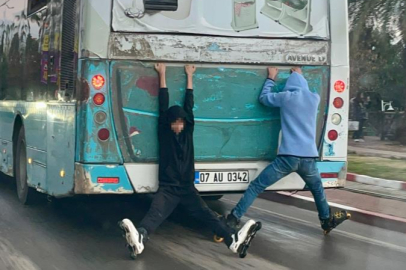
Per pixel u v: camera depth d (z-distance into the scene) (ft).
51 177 26.00
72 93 23.40
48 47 26.86
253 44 23.98
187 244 24.16
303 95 23.67
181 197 22.38
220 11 23.58
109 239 24.75
